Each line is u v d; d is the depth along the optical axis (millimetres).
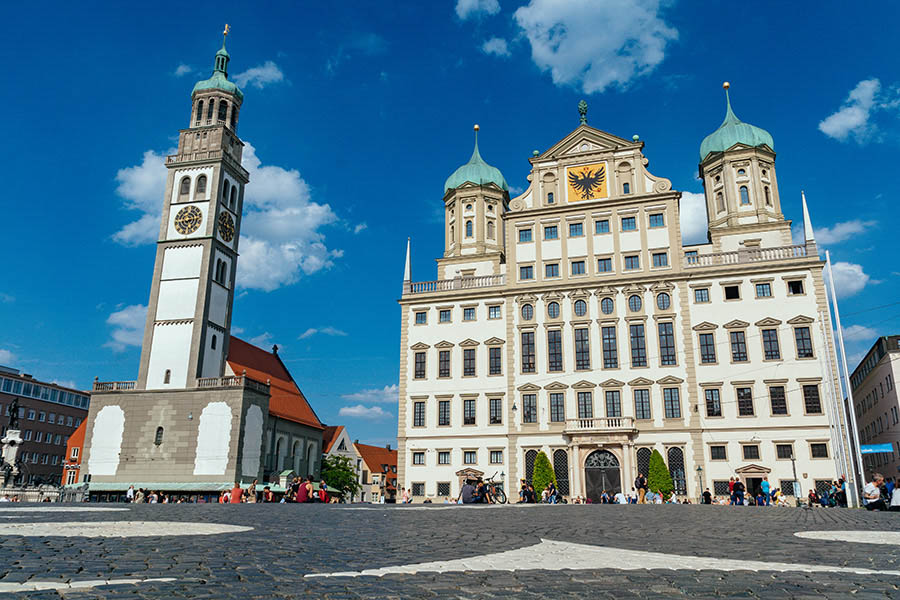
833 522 19938
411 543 11977
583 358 64562
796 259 61406
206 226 76438
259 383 73062
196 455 68312
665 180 67250
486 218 80750
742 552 10672
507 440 64625
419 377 68250
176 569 7918
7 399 111938
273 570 8016
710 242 71875
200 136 80750
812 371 58938
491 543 12180
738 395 60219
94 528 13641
